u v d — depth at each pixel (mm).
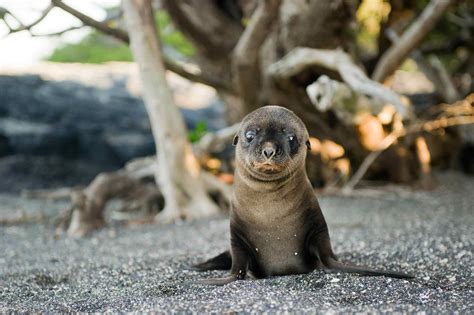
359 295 1381
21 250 2203
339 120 3133
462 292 1405
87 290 1572
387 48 3357
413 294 1384
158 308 1312
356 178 3232
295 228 1576
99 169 4602
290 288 1447
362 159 3314
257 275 1626
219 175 3195
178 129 2680
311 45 2902
